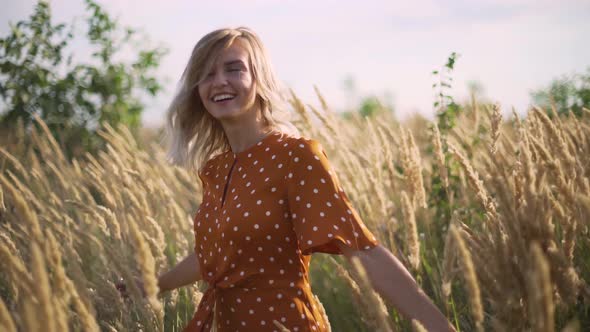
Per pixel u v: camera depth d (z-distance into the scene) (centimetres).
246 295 191
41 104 643
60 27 679
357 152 380
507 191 161
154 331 221
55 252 154
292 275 190
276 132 204
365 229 178
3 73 651
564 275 162
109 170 377
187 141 239
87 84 682
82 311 155
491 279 158
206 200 214
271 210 187
